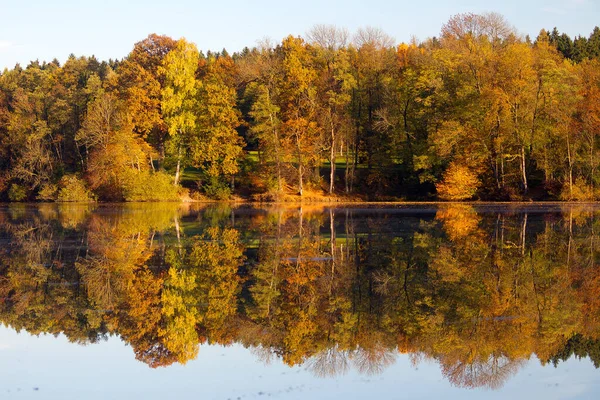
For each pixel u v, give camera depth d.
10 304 20.09
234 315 18.72
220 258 28.11
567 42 115.38
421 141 70.44
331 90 71.69
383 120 72.19
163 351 15.69
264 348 15.88
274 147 70.69
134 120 71.56
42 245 32.59
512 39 72.81
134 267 26.06
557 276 23.55
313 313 18.81
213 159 70.88
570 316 18.22
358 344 15.95
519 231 36.94
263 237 35.34
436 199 69.12
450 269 24.98
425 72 68.50
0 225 43.09
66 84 89.62
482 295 20.70
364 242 32.69
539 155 66.50
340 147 84.94
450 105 67.69
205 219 47.25
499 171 68.88
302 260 27.38
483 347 15.62
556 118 63.53
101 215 51.47
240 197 72.44
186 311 19.17
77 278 23.94
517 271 24.45
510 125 64.12
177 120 70.94
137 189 69.19
